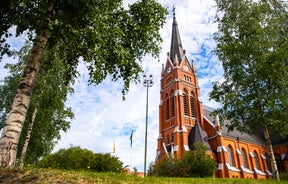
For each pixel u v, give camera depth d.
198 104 57.59
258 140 60.62
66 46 11.25
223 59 20.48
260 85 18.36
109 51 10.25
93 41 8.85
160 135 55.31
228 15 21.45
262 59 17.80
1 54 10.06
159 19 12.43
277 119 17.27
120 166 17.55
